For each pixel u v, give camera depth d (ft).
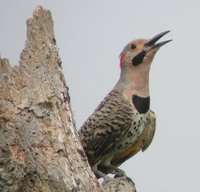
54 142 33.19
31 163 32.99
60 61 35.40
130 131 48.67
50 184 32.81
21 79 33.91
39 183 32.99
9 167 32.83
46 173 32.78
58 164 32.78
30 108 33.42
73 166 33.12
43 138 33.19
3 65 34.01
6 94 33.63
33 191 33.19
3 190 32.96
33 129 33.19
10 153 32.96
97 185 33.60
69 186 32.55
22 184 33.17
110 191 41.37
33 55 34.47
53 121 33.63
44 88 33.94
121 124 48.21
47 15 35.19
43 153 33.04
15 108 33.47
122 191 41.52
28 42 34.68
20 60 34.32
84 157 34.06
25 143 33.14
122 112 48.42
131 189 41.88
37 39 34.71
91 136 48.44
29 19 34.94
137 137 49.44
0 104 33.40
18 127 33.19
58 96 34.14
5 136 33.12
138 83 50.24
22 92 33.73
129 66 50.90
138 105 49.14
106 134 48.26
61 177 32.60
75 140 33.99
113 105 48.93
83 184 33.01
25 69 34.12
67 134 33.86
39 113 33.42
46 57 34.50
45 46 34.68
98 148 48.42
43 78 34.09
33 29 34.81
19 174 32.83
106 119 48.34
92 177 33.63
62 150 33.17
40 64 34.32
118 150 49.19
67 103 34.88
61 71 35.19
